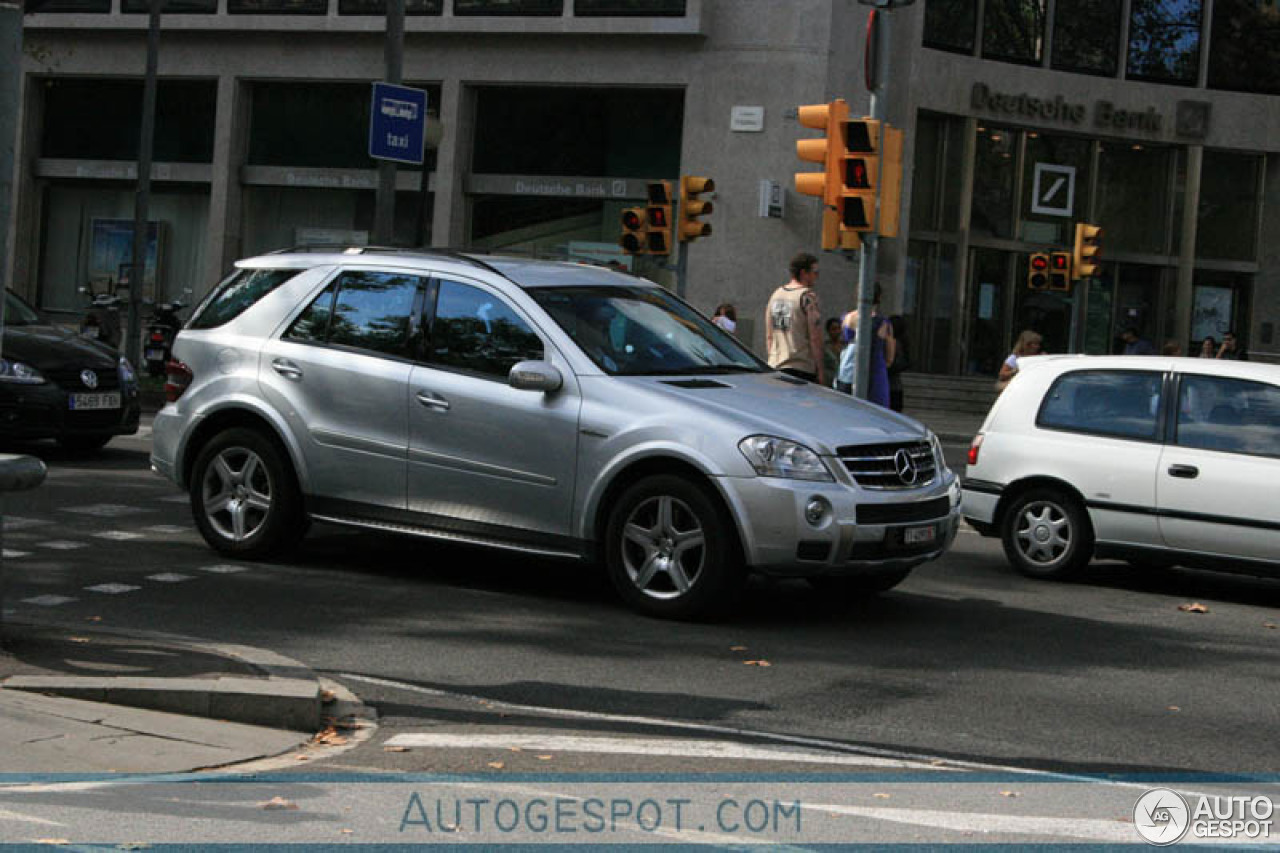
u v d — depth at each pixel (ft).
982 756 26.99
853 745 27.45
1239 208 151.94
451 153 131.34
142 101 139.85
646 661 33.83
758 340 125.49
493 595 40.78
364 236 135.44
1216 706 31.76
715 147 126.00
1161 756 27.48
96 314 114.93
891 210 61.98
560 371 39.47
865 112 127.65
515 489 39.70
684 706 30.09
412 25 129.39
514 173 131.54
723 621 38.24
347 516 42.47
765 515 36.45
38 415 63.98
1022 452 48.42
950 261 140.26
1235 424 45.52
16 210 141.49
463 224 132.46
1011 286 144.66
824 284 125.08
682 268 87.71
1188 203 149.28
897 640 37.19
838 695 31.37
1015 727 29.22
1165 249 149.69
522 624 37.29
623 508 38.24
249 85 137.39
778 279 124.98
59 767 23.82
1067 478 47.44
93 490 57.16
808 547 36.50
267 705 27.37
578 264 44.52
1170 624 41.09
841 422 38.32
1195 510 45.19
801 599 42.04
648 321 42.16
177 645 31.53
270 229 138.00
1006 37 140.36
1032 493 48.21
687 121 126.62
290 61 134.31
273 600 39.14
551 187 130.41
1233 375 46.16
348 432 42.16
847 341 75.00
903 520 37.91
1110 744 28.22
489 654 34.12
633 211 88.69
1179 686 33.50
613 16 126.00
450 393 40.68
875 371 73.97
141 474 62.64
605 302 41.91
